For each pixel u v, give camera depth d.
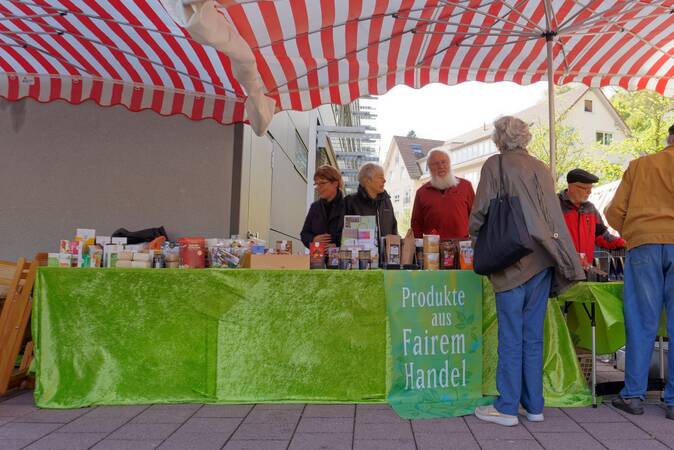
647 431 2.93
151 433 2.85
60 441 2.73
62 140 5.71
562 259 2.97
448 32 4.36
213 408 3.29
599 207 8.94
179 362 3.40
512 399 3.04
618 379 4.40
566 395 3.47
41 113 5.73
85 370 3.36
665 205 3.27
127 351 3.38
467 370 3.51
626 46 4.96
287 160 10.31
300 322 3.43
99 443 2.70
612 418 3.17
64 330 3.37
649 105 23.31
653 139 22.73
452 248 3.72
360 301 3.46
